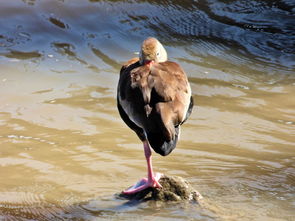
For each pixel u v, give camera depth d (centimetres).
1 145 1108
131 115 870
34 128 1180
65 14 1675
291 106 1315
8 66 1437
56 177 1004
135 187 940
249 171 1030
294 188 968
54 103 1287
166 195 913
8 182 982
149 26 1683
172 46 1600
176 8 1777
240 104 1320
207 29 1698
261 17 1773
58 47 1548
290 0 1841
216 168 1041
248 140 1156
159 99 845
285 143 1145
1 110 1244
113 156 1085
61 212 887
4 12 1650
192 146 1127
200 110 1282
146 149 931
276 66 1538
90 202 917
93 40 1591
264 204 909
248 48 1620
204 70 1489
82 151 1099
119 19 1691
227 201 916
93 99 1315
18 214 880
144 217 869
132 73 893
